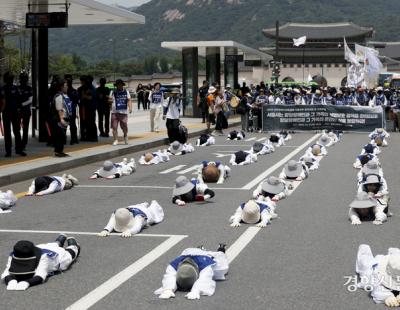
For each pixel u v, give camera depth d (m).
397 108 32.12
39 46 22.50
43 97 22.72
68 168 17.84
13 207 12.09
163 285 6.82
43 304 6.49
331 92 35.06
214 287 6.86
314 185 14.54
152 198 12.94
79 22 25.31
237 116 44.12
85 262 8.06
